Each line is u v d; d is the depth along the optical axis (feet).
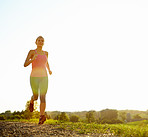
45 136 13.48
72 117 55.01
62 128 18.54
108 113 141.59
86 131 17.80
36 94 14.64
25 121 24.49
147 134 16.74
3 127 15.25
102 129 20.48
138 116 169.37
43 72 14.40
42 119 14.42
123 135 17.20
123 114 178.40
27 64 14.02
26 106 32.40
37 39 14.96
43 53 14.88
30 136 13.01
